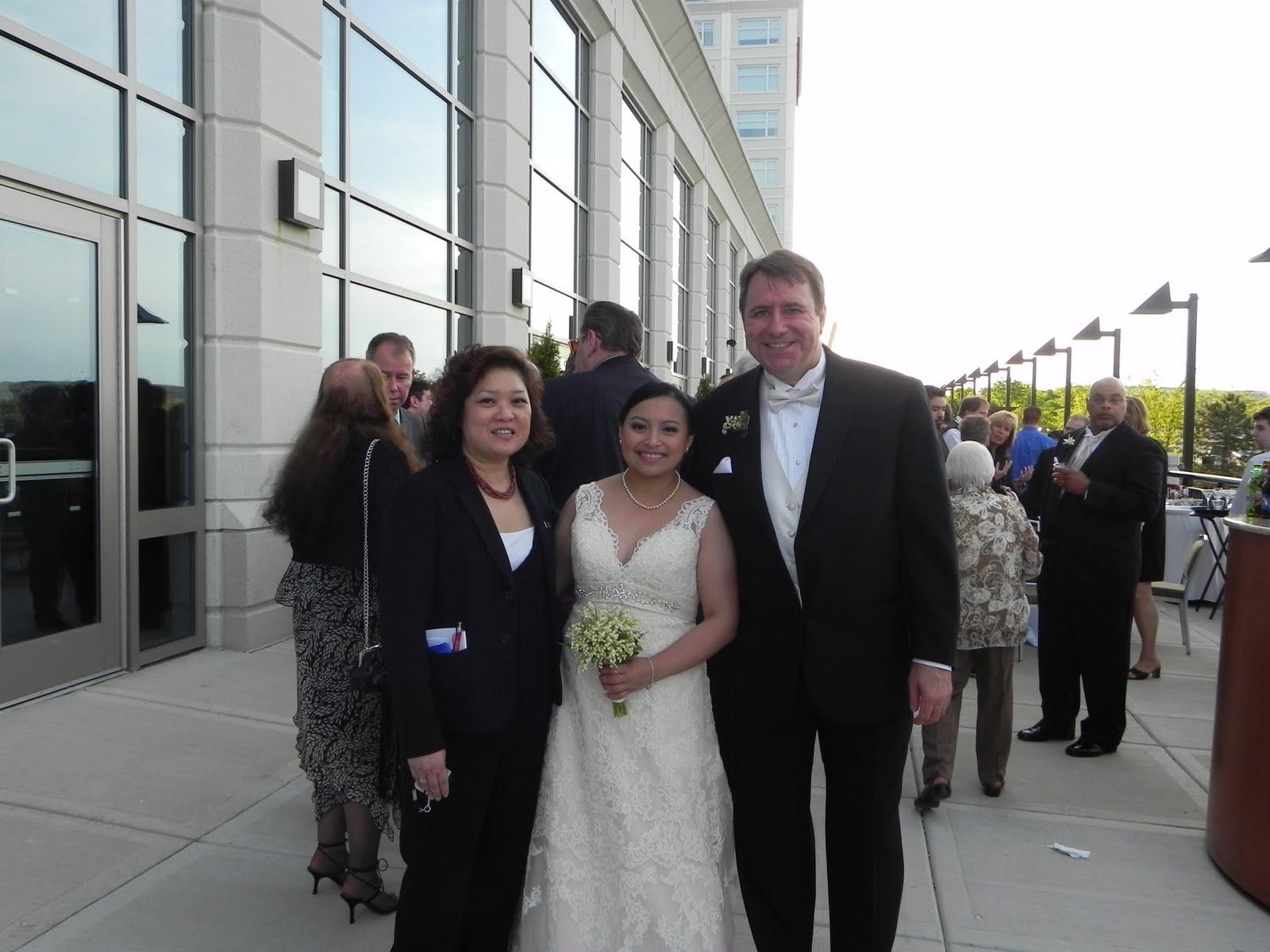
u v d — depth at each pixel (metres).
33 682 4.63
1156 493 4.49
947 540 2.40
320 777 2.86
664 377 17.61
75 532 4.88
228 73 5.68
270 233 5.89
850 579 2.38
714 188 23.31
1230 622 3.51
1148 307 12.05
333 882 3.13
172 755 4.09
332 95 6.95
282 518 2.91
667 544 2.43
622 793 2.34
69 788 3.70
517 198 9.73
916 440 2.42
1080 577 4.64
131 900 2.95
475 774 2.28
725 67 63.09
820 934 3.00
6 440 4.30
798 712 2.48
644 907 2.30
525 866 2.41
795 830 2.53
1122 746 4.92
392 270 7.85
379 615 2.59
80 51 4.86
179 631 5.66
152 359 5.39
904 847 3.66
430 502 2.30
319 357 6.47
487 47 9.24
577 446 3.77
